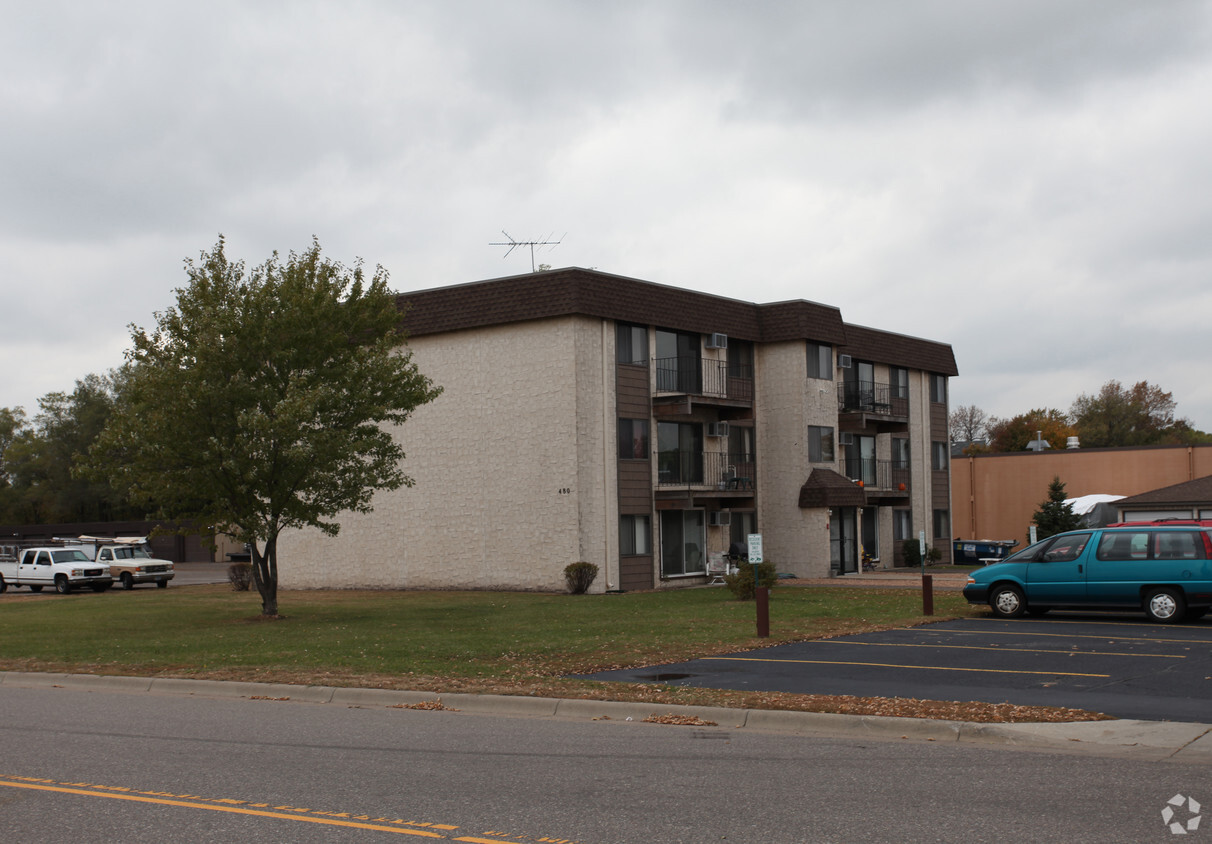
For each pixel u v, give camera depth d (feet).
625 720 37.99
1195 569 64.34
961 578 119.75
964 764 29.60
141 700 45.01
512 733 35.53
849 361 133.39
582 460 106.32
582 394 106.83
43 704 43.86
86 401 259.39
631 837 22.56
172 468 79.71
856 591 97.09
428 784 27.81
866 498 131.95
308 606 95.09
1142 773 28.17
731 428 124.98
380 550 118.73
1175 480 159.12
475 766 30.07
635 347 112.98
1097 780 27.37
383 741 34.22
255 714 40.50
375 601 99.81
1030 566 69.31
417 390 86.79
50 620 83.46
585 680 45.55
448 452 114.21
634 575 110.52
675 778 28.25
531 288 108.27
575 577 103.91
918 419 155.53
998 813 24.11
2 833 23.47
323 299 81.30
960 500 177.27
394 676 47.26
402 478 87.30
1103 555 67.15
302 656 55.42
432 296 114.93
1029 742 32.76
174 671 51.37
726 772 28.94
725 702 38.81
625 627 66.85
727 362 123.85
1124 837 22.06
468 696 41.83
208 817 24.59
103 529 228.63
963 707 36.70
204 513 82.17
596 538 107.04
